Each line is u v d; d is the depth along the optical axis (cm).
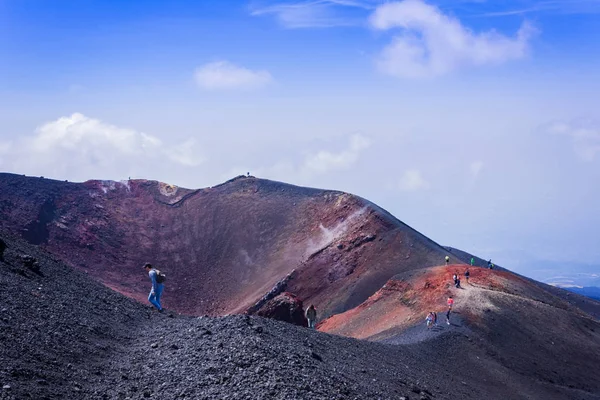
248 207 13725
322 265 10269
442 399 2486
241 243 12612
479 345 4484
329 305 9044
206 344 1725
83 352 1577
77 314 1922
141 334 1983
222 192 14600
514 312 5422
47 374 1320
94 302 2220
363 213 11400
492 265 7894
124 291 10912
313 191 13638
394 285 6700
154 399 1329
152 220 13862
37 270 2328
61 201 13475
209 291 11312
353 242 10544
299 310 5184
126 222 13638
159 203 14438
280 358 1728
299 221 12619
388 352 3266
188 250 12838
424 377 2905
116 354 1669
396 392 2105
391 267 9362
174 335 1875
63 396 1235
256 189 14488
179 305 10812
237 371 1512
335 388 1669
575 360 4775
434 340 4322
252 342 1752
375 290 8906
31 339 1500
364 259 9994
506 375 4016
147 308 2531
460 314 5194
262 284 10838
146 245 12962
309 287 9831
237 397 1357
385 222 10744
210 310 10638
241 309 10038
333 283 9700
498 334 4888
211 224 13488
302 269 10306
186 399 1337
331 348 2469
